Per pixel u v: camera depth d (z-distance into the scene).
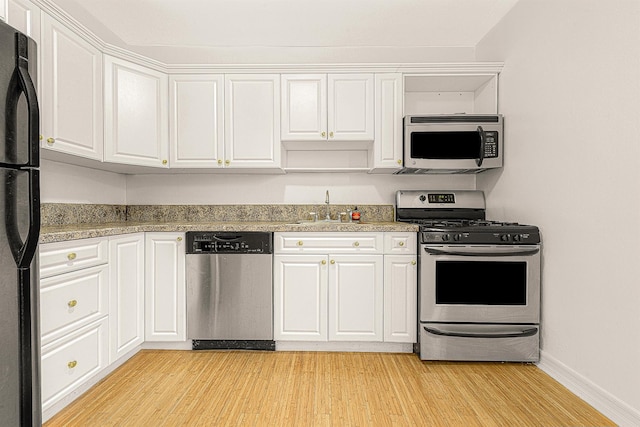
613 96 1.76
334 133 2.87
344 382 2.14
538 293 2.35
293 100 2.87
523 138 2.54
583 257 1.97
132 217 3.23
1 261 1.22
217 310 2.56
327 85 2.87
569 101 2.07
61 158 2.33
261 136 2.87
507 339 2.38
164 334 2.56
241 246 2.55
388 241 2.55
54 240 1.72
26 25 1.83
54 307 1.74
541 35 2.33
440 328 2.42
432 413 1.82
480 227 2.38
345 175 3.27
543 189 2.32
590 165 1.91
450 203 3.12
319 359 2.47
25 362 1.32
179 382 2.13
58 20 2.04
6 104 1.22
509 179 2.73
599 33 1.85
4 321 1.24
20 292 1.29
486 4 2.70
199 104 2.86
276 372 2.27
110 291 2.18
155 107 2.78
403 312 2.55
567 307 2.10
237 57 3.29
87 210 2.75
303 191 3.27
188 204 3.25
